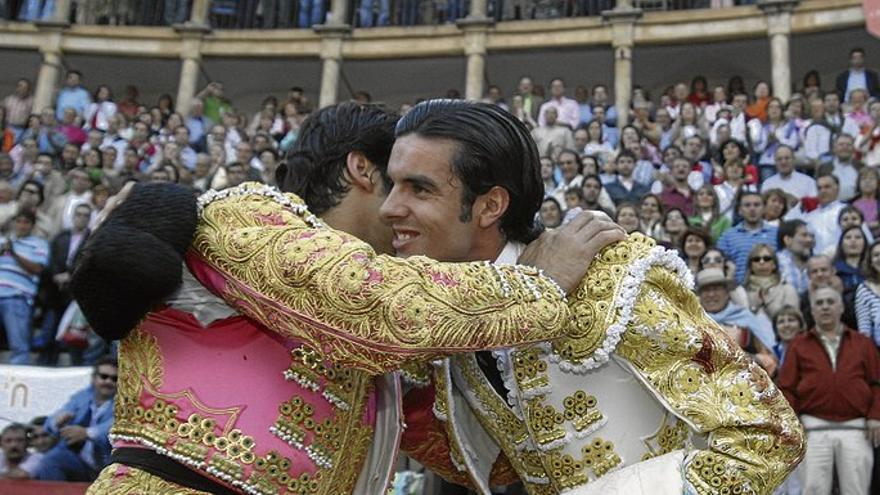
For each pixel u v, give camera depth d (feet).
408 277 6.94
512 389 8.46
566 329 7.90
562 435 8.37
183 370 7.27
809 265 30.40
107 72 86.28
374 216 8.61
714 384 8.08
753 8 71.72
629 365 8.16
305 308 6.86
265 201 7.46
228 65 84.58
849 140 44.75
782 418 8.05
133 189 7.46
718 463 7.65
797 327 28.60
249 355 7.35
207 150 60.54
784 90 69.51
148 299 7.00
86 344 37.19
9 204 46.14
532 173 8.34
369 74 83.87
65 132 63.52
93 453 26.37
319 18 82.74
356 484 8.16
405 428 9.37
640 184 45.16
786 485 26.63
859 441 25.63
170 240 7.10
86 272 6.93
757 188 45.39
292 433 7.29
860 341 26.48
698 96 62.34
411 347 6.82
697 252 32.99
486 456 9.54
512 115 8.42
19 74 88.07
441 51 77.77
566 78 81.25
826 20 69.82
